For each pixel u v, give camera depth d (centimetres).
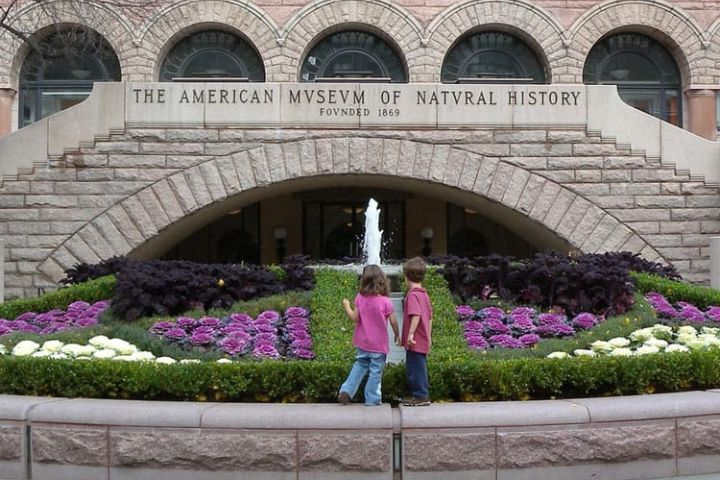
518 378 791
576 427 708
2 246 1695
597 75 2544
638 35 2545
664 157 1866
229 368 794
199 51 2500
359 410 712
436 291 1320
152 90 1812
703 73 2484
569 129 1858
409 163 1834
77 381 795
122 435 700
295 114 1820
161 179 1809
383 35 2475
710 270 1817
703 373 838
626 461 716
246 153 1812
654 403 733
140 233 1806
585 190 1856
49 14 2208
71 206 1806
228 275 1355
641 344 1038
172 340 1096
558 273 1329
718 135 2508
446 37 2447
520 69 2541
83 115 1811
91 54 2442
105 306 1320
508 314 1254
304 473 693
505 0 2455
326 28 2436
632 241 1853
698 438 736
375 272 772
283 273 1463
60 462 711
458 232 2525
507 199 1845
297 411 707
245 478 693
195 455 692
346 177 1864
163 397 798
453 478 696
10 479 720
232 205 1981
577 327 1220
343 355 995
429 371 791
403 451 695
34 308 1401
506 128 1848
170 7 2409
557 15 2467
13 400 752
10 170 1809
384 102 1831
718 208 1866
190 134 1814
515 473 699
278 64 2422
